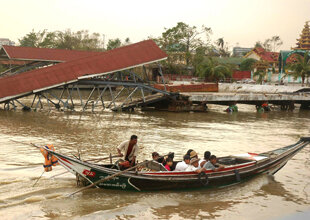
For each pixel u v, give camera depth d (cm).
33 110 3056
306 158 1534
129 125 2341
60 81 3006
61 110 3148
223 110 3778
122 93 5697
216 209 913
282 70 6284
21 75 3109
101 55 3456
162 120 2681
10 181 1009
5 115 2628
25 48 4656
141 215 841
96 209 854
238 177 1078
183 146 1681
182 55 7050
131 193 978
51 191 946
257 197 1019
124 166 1017
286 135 2181
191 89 4525
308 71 5256
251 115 3381
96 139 1777
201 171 1008
